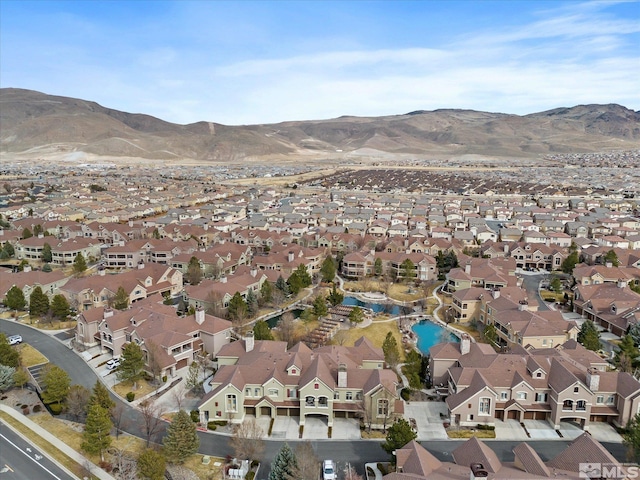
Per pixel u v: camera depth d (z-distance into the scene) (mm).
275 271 146125
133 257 166625
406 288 150250
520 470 58031
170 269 142625
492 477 54125
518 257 174875
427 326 123375
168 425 77688
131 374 88000
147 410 75750
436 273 160000
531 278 162375
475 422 77938
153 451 63219
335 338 112000
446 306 134375
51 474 65875
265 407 80688
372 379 78688
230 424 78500
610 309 120000
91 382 91375
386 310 131875
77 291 123688
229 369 82625
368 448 72375
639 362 95250
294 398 80500
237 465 67938
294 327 115750
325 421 79562
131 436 74875
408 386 90375
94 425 67125
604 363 87000
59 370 83000
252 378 81125
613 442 73562
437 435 75312
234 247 174250
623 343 97000
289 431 76625
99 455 69875
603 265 154250
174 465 68062
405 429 67062
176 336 96250
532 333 99188
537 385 79500
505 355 84750
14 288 124562
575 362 85062
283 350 90688
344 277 161625
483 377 79438
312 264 165625
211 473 66875
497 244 183875
